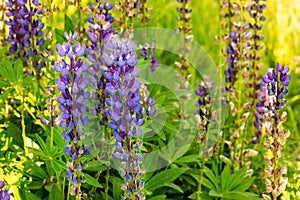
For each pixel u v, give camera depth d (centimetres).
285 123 595
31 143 383
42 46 446
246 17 430
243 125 437
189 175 426
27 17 411
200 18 736
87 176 339
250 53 487
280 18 732
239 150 459
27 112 434
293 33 729
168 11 726
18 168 381
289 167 469
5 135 404
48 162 371
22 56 447
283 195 429
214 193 387
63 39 457
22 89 405
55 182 371
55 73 374
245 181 400
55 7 379
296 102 639
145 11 473
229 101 476
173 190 412
